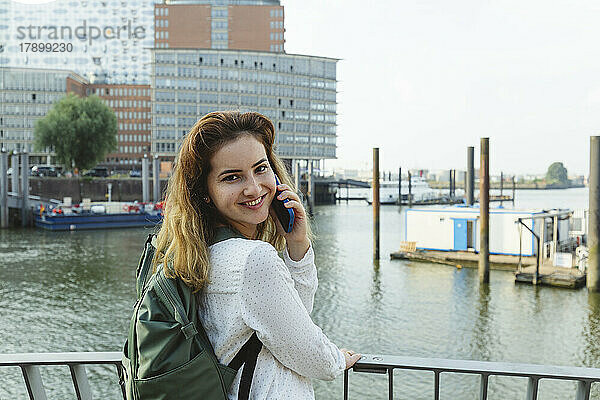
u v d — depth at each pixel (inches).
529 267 961.5
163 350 55.2
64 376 476.4
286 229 66.7
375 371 77.8
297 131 3777.1
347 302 768.9
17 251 1261.1
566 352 557.0
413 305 746.8
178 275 58.0
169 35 3902.6
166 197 64.4
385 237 1560.0
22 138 3902.6
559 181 6589.6
